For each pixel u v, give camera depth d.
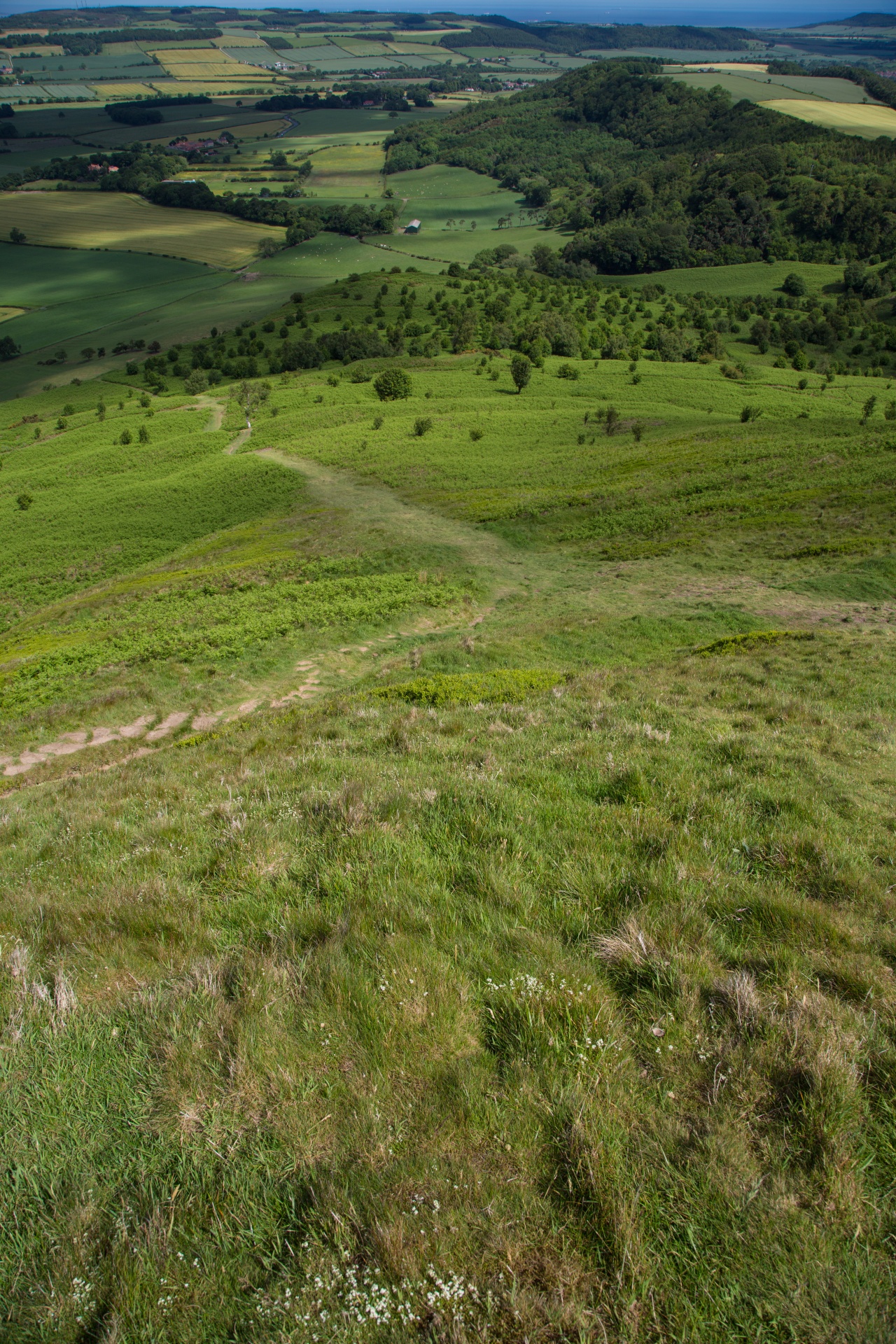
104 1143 2.69
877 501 33.66
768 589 25.80
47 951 4.00
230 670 22.95
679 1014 3.15
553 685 13.66
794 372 124.81
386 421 88.25
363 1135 2.61
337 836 5.02
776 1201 2.35
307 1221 2.37
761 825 5.28
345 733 10.95
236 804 6.11
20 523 65.00
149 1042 3.12
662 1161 2.48
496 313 163.50
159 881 4.58
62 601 44.91
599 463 57.94
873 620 21.38
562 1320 2.05
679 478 45.75
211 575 37.66
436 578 32.12
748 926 3.85
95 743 19.17
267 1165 2.56
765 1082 2.80
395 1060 2.90
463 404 97.31
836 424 61.31
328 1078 2.86
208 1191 2.49
